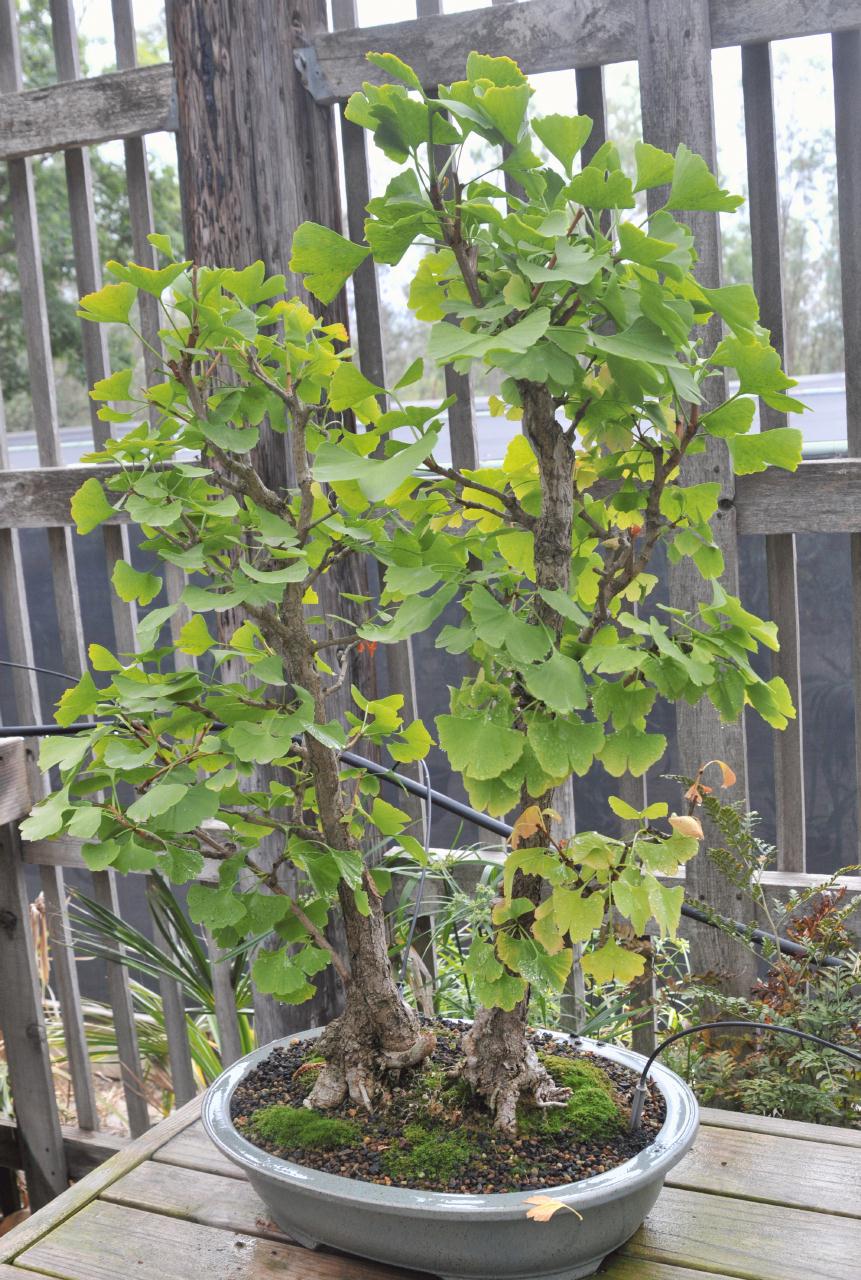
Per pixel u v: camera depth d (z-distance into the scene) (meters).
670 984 1.73
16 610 2.10
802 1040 1.60
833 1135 1.19
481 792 0.86
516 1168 0.91
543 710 0.86
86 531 0.96
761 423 1.65
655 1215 1.05
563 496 0.93
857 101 1.53
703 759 1.69
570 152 0.82
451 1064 1.08
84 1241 1.04
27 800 2.03
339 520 1.00
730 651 0.87
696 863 1.72
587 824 2.48
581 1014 1.78
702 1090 1.64
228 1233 1.05
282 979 1.01
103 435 1.99
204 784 0.91
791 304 4.65
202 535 0.97
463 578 0.89
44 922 2.37
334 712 1.80
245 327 0.93
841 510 1.57
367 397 0.93
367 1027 1.05
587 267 0.75
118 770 0.96
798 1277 0.95
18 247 1.99
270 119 1.69
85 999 2.71
